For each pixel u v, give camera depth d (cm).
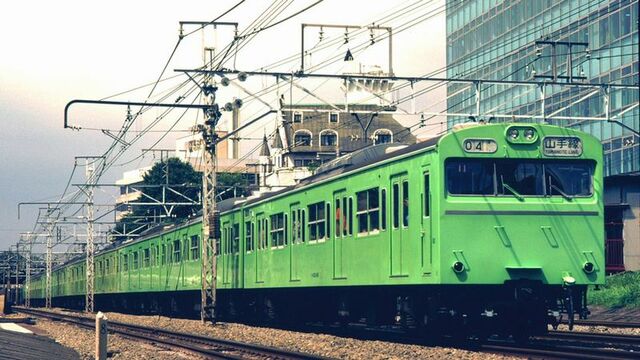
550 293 2034
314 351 2228
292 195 2858
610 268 4672
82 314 5831
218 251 3688
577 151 2041
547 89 6178
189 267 4041
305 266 2742
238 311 3584
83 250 8344
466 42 7244
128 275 5316
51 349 1839
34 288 9969
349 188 2425
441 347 2095
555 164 2036
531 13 6325
